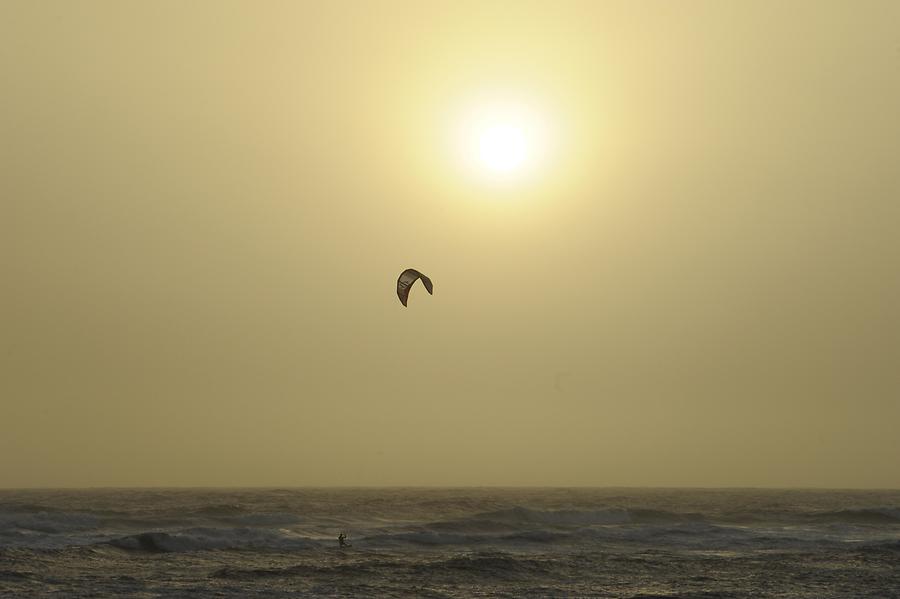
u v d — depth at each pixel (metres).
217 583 131.62
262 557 167.00
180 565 153.88
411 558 166.75
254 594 122.06
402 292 124.06
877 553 171.75
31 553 159.12
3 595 119.06
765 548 187.25
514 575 142.25
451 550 183.50
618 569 150.38
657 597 122.44
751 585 134.88
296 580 134.88
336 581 134.38
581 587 132.75
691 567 153.50
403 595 123.88
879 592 128.38
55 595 119.62
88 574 139.88
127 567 149.75
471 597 123.31
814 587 132.75
